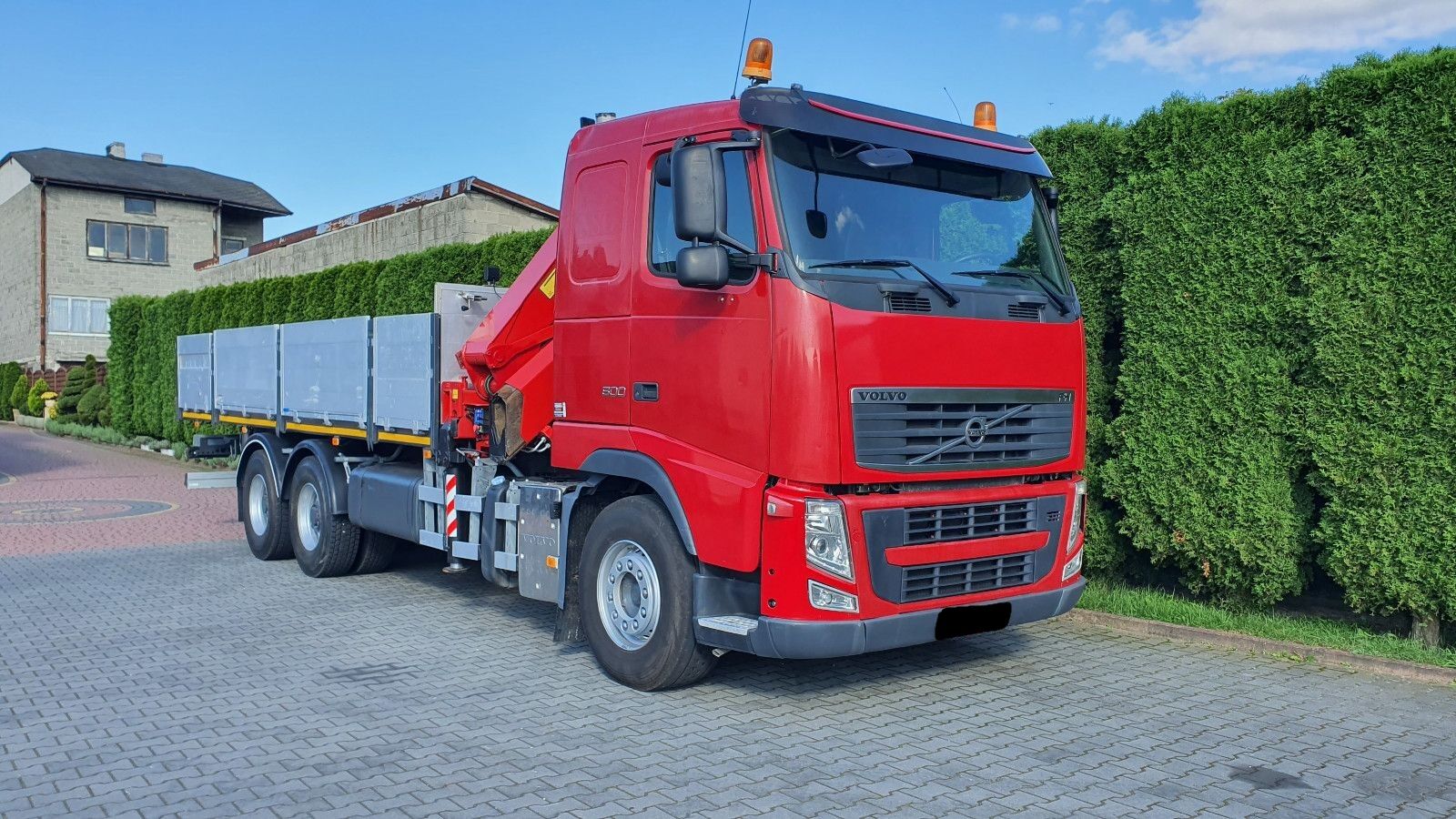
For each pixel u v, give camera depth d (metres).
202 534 12.53
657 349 6.02
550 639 7.58
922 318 5.60
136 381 24.88
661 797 4.62
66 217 41.00
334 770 4.97
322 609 8.55
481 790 4.72
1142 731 5.51
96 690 6.27
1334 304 6.79
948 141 6.16
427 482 8.45
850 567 5.34
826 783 4.79
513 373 7.56
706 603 5.88
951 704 5.98
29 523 13.37
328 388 9.57
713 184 5.39
